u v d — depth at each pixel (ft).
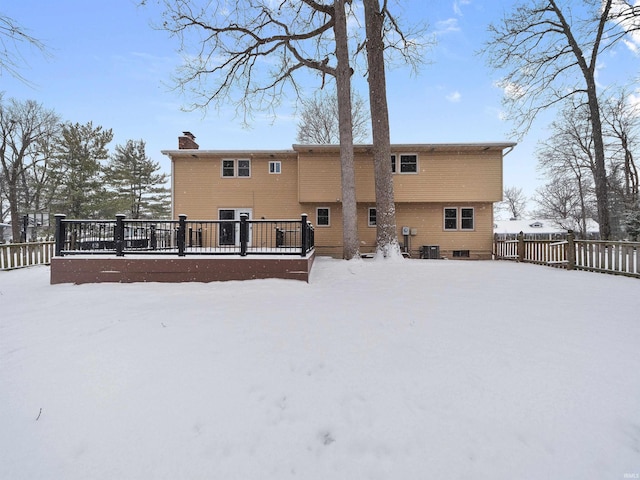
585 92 48.93
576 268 28.48
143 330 12.07
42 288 20.53
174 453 6.05
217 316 13.76
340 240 48.85
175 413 7.12
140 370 8.95
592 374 8.38
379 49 35.83
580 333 11.25
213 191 48.98
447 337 11.09
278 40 41.16
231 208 48.98
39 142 87.25
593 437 6.20
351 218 34.55
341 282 22.53
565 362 9.04
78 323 13.07
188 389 8.02
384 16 40.34
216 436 6.46
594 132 47.52
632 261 23.39
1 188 88.17
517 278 23.35
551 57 48.44
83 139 84.53
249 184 49.14
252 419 6.94
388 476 5.51
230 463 5.82
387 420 6.82
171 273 22.11
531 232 111.96
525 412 6.95
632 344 10.24
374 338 11.12
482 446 6.05
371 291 19.21
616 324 12.19
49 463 5.83
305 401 7.53
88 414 7.12
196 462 5.84
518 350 9.90
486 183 46.44
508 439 6.20
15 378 8.58
